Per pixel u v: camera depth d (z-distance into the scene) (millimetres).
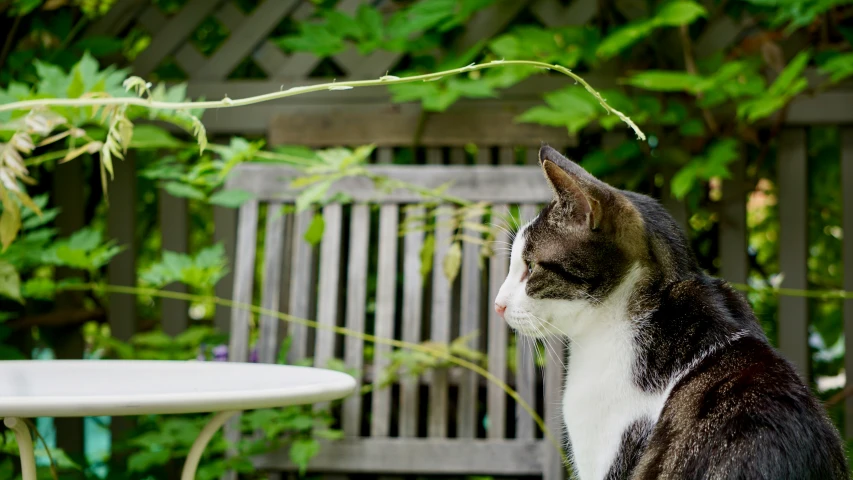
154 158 3188
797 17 2605
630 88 2869
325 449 2447
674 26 2875
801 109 2742
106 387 1439
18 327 2900
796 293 2670
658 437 1461
